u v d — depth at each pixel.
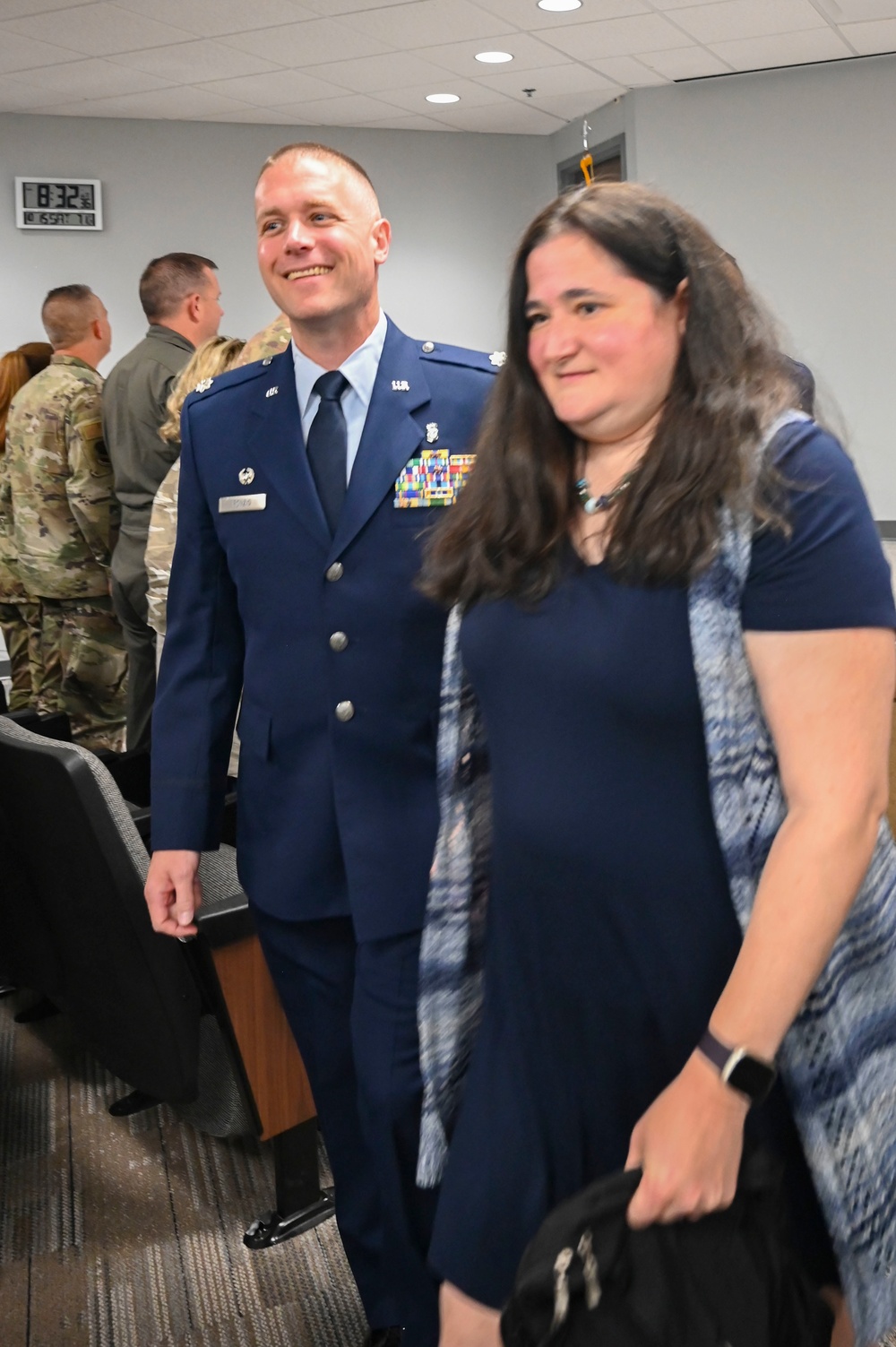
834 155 7.72
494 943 1.22
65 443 3.60
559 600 1.09
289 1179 2.00
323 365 1.57
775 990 0.95
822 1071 1.06
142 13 6.01
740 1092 0.96
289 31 6.40
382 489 1.53
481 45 6.79
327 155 1.51
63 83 7.38
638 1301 0.91
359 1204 1.73
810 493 0.99
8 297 8.37
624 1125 1.15
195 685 1.71
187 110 8.17
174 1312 1.83
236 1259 1.95
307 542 1.56
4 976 2.29
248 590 1.61
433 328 9.43
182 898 1.69
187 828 1.69
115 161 8.42
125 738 3.58
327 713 1.56
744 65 7.51
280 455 1.58
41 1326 1.80
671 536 1.01
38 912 2.00
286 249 1.48
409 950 1.56
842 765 0.98
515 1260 1.18
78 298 3.74
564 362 1.07
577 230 1.05
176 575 1.71
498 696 1.14
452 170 9.26
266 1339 1.77
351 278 1.50
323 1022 1.69
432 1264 1.24
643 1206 0.94
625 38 6.74
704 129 7.95
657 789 1.06
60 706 3.96
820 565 0.98
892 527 7.80
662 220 1.06
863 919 1.08
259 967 1.88
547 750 1.10
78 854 1.78
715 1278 0.94
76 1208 2.09
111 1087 2.50
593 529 1.10
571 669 1.07
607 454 1.12
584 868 1.09
